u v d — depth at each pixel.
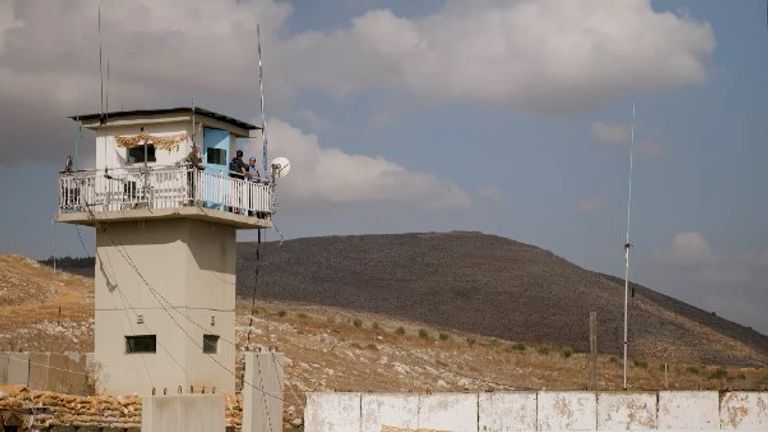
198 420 37.62
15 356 38.12
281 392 41.12
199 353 40.16
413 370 79.38
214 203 39.97
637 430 40.22
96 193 40.59
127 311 40.25
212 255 41.12
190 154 39.41
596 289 176.50
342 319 112.50
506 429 40.06
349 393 40.16
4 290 73.44
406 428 37.28
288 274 173.50
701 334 147.75
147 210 39.22
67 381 39.59
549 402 40.41
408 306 156.38
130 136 41.22
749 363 134.00
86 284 85.62
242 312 90.62
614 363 105.50
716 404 40.66
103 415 37.56
